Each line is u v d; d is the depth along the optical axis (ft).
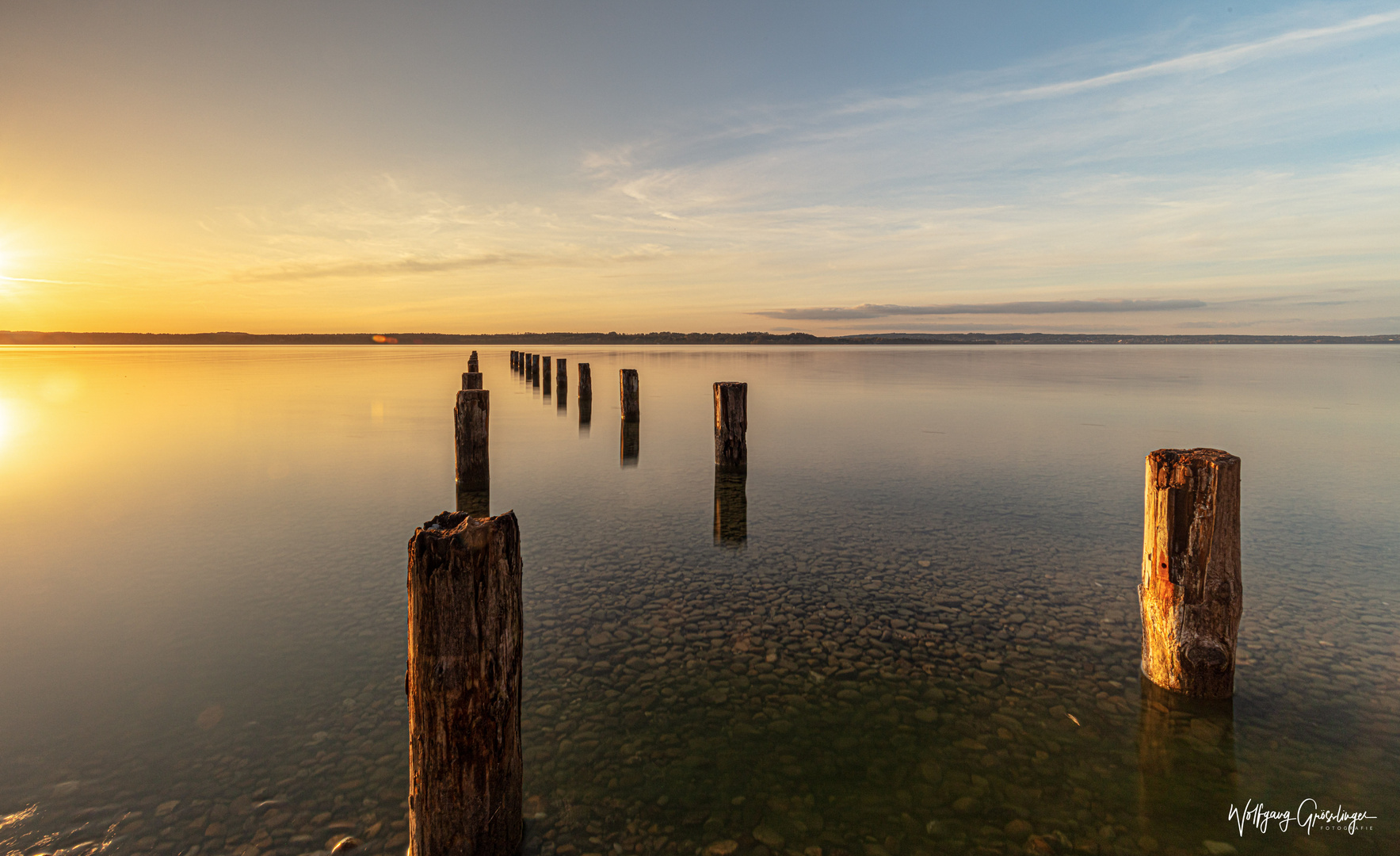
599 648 17.39
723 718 14.16
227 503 32.94
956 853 10.54
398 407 76.43
